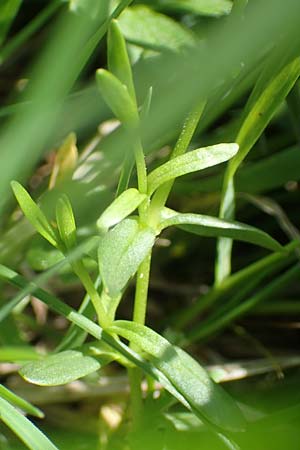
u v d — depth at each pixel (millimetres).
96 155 219
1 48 232
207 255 248
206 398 160
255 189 227
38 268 189
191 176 236
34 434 160
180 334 216
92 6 201
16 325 204
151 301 244
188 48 211
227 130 223
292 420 184
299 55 169
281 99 174
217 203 240
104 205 210
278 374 213
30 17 245
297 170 223
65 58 179
